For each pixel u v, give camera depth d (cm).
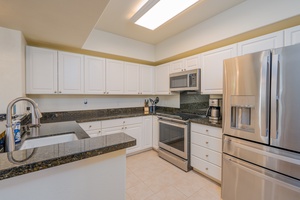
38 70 220
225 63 166
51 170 67
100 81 276
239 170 155
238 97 155
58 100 265
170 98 347
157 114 306
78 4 133
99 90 275
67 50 259
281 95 124
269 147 133
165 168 244
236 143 158
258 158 141
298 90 115
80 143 80
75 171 73
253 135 143
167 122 272
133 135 294
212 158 202
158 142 299
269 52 131
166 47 308
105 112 313
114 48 283
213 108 224
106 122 261
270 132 132
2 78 172
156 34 284
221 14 210
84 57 259
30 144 122
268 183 133
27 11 142
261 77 135
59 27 176
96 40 263
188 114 287
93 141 83
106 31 272
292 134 119
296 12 148
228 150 167
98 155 77
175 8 192
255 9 176
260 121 137
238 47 193
